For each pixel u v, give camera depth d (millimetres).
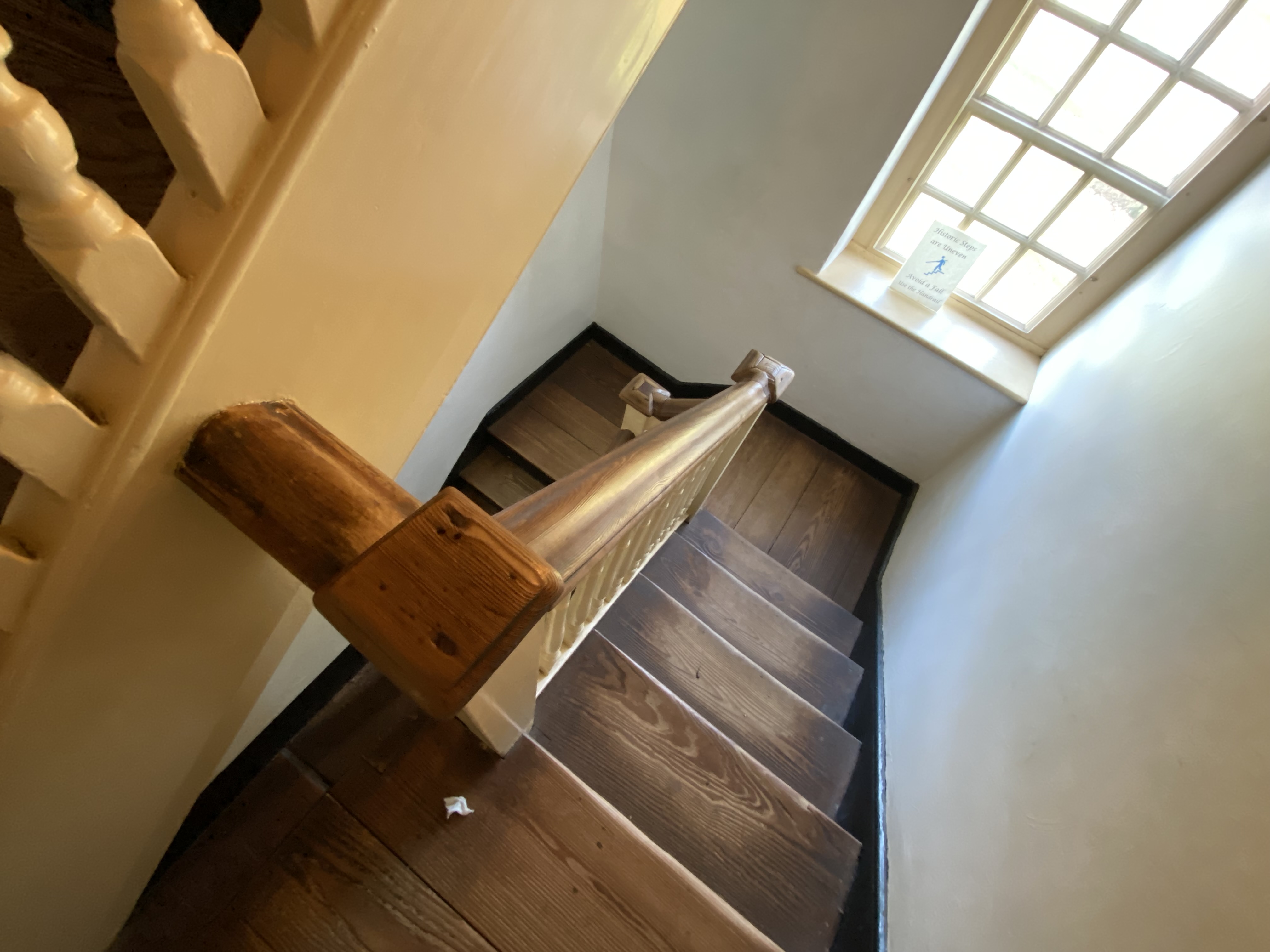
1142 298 1668
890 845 1372
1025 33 1664
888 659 1945
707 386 2680
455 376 743
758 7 1682
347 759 1309
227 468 427
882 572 2443
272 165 337
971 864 1103
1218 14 1452
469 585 397
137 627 500
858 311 2203
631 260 2494
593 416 2684
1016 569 1472
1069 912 866
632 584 1703
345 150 373
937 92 1789
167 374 366
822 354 2428
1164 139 1657
